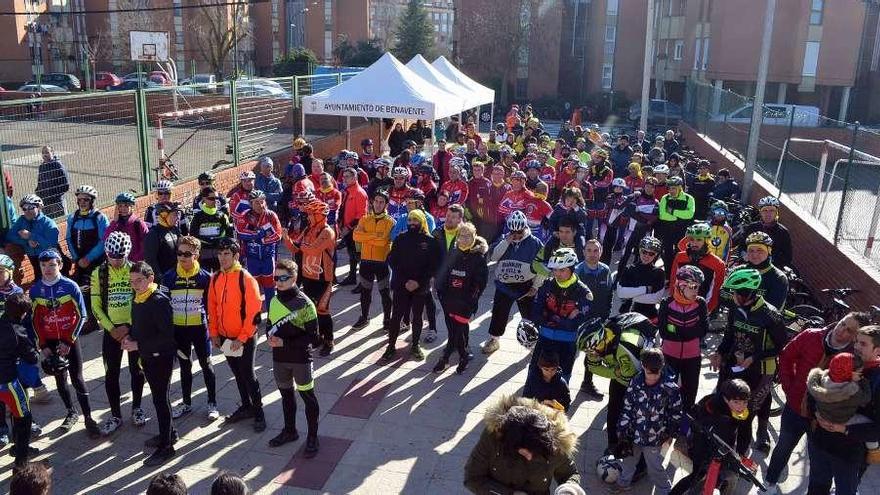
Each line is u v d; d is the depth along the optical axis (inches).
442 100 594.6
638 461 220.8
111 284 236.5
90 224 323.0
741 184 644.7
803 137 809.5
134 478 222.1
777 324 215.8
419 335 310.5
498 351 323.9
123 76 2070.6
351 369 302.5
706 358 317.1
